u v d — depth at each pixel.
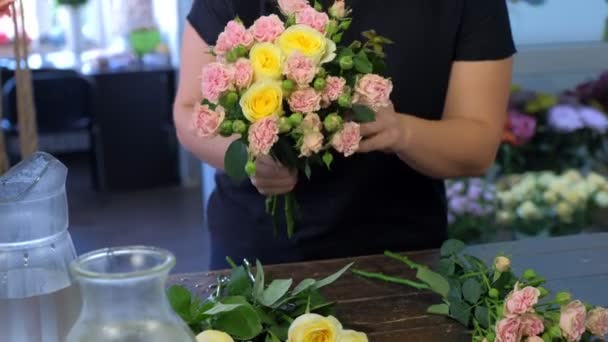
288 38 0.95
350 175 1.33
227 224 1.44
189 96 1.40
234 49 0.95
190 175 4.81
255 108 0.92
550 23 2.51
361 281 1.17
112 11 5.11
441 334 1.00
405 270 1.21
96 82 4.50
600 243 1.35
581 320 0.90
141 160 4.68
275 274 1.19
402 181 1.37
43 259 0.80
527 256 1.28
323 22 0.98
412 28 1.32
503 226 2.34
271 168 1.08
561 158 2.42
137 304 0.68
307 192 1.34
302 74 0.92
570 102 2.44
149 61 4.79
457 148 1.29
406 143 1.23
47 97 4.30
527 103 2.40
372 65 1.02
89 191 4.65
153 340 0.67
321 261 1.25
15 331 0.79
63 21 5.36
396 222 1.39
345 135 0.98
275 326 0.92
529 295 0.89
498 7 1.36
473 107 1.36
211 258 1.50
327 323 0.86
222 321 0.89
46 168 0.82
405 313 1.06
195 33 1.39
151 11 4.89
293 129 0.96
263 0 1.32
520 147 2.38
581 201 2.32
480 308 0.98
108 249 0.72
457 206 2.33
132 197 4.52
